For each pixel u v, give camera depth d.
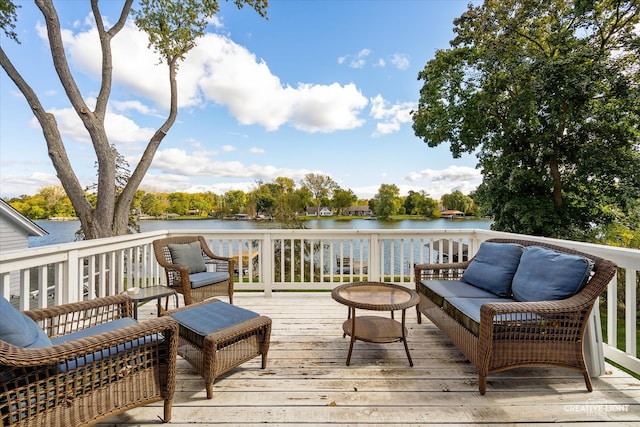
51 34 3.90
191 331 1.95
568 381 2.02
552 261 2.15
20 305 2.13
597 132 6.59
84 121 4.20
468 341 2.04
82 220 4.42
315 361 2.30
